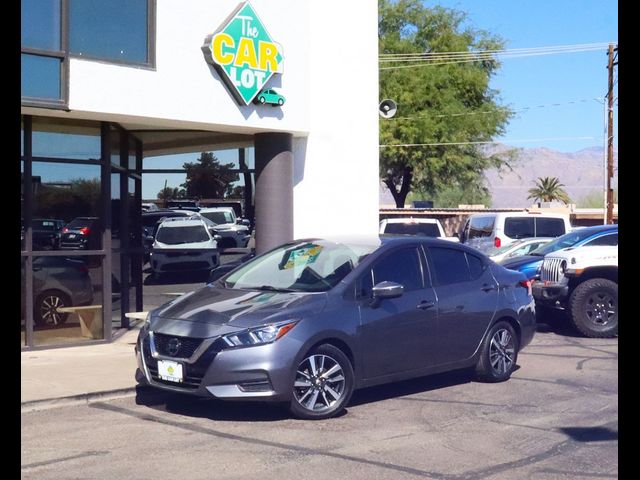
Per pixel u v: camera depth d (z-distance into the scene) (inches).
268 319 320.8
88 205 490.6
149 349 335.3
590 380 408.8
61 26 443.2
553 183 3213.6
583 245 578.6
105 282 498.9
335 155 591.5
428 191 1815.9
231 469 264.2
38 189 468.8
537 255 634.2
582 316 550.0
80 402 356.8
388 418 332.2
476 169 1802.4
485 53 1823.3
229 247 573.0
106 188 496.1
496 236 906.7
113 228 530.0
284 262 378.0
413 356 361.7
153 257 568.1
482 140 1786.4
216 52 498.0
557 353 489.7
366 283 352.5
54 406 350.3
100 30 460.1
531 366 446.6
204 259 573.6
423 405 355.3
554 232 910.4
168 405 354.3
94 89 455.5
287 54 548.4
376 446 291.6
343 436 304.7
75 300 486.3
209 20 503.2
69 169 482.3
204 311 334.6
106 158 494.3
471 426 320.2
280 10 544.7
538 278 606.5
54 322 477.7
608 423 324.5
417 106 1769.2
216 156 576.1
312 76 574.9
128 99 469.4
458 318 379.9
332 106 588.1
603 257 551.2
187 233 573.6
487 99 1841.8
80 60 450.0
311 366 326.0
